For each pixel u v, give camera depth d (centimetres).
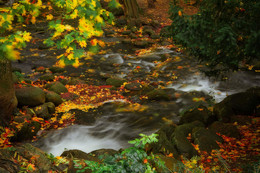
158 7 2070
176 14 292
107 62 1202
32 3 352
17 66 1112
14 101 618
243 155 461
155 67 1152
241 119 604
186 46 309
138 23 1705
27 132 620
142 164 288
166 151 464
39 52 1264
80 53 297
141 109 791
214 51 285
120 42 1472
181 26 288
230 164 432
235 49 276
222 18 291
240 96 673
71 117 739
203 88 930
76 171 289
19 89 729
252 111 657
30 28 1430
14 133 584
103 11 345
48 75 991
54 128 683
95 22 329
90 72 1094
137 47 1423
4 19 320
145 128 685
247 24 273
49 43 302
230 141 523
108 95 881
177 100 850
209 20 285
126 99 858
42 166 343
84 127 693
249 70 1004
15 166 315
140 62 1221
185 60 1202
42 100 743
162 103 830
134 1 1792
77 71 1097
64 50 1298
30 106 721
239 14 291
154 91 864
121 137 646
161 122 713
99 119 735
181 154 471
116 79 984
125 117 746
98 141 630
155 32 1639
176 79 1018
